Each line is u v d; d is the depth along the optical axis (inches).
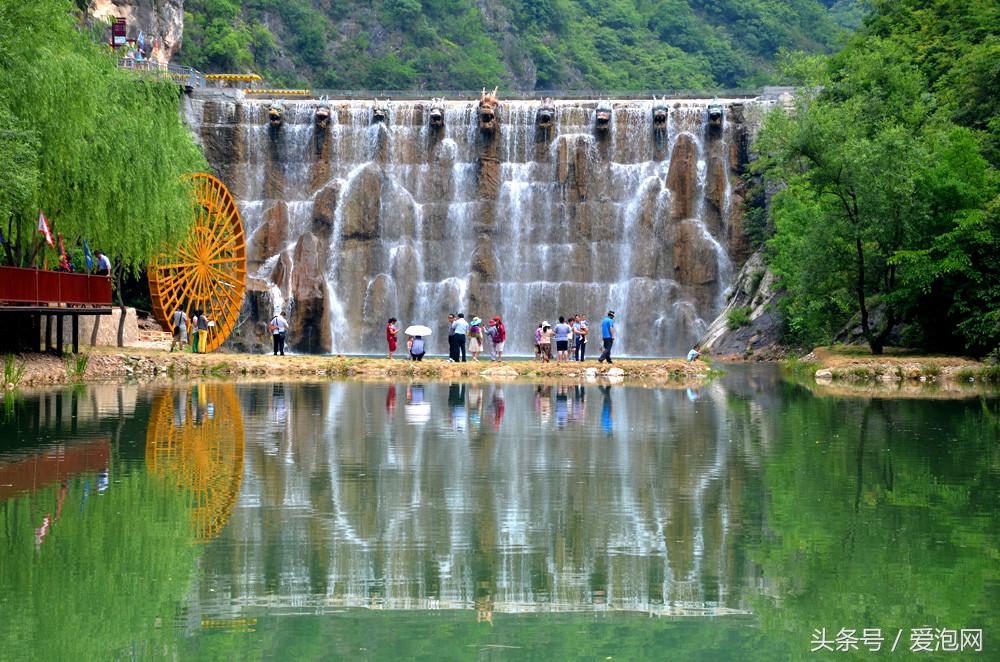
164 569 608.7
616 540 674.2
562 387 1813.5
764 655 495.2
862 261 2279.8
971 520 724.7
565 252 3725.4
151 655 487.5
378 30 7155.5
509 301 3700.8
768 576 604.7
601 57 7775.6
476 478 860.6
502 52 7391.7
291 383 1868.8
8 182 1605.6
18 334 1891.0
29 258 2137.1
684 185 3710.6
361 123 3816.4
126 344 2449.6
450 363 2159.2
